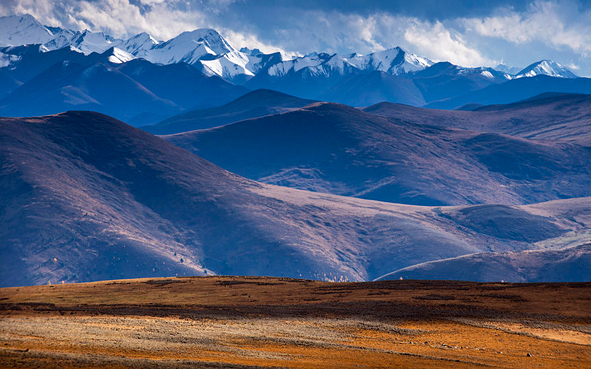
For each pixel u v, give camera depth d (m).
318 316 137.00
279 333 112.69
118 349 85.75
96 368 69.19
